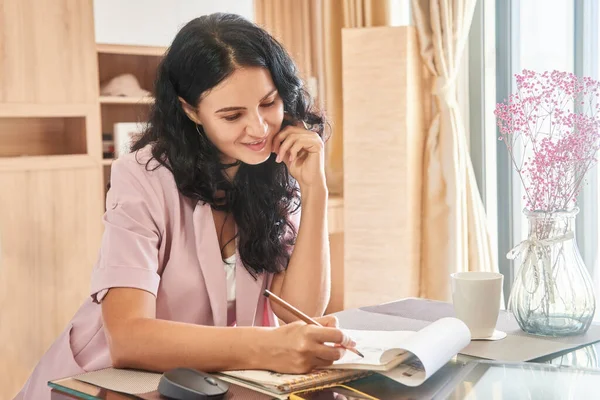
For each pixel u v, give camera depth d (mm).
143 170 1438
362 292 3576
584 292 1352
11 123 3477
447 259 3363
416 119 3447
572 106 3051
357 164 3549
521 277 1381
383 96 3451
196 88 1353
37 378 1521
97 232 3434
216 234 1463
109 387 1082
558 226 1350
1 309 3193
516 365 1162
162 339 1170
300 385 1046
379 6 3621
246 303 1538
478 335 1335
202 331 1167
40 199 3270
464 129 3482
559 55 3332
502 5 3496
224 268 1510
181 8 3662
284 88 1400
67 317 3369
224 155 1493
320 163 1541
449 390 1043
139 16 3537
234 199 1515
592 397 1006
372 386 1066
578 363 1195
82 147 3480
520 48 3471
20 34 3189
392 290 3486
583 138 1322
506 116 1382
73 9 3318
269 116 1400
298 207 1648
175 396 1013
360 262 3572
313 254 1554
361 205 3551
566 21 3295
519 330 1401
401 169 3422
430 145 3391
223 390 1016
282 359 1104
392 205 3459
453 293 1360
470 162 3400
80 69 3352
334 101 3854
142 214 1391
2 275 3186
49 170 3291
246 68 1332
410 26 3385
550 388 1046
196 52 1345
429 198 3406
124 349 1191
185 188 1437
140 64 3867
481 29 3562
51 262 3314
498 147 3561
